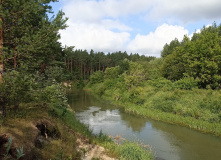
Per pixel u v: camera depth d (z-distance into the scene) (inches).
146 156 370.3
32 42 257.9
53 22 274.5
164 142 517.7
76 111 935.7
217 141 527.5
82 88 2583.7
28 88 232.2
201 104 747.4
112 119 777.6
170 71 1341.0
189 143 511.5
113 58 3575.3
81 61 3043.8
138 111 904.3
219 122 640.4
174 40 1904.5
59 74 627.2
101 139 446.6
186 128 650.2
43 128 301.9
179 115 767.1
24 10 257.3
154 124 702.5
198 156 430.3
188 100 810.8
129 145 394.6
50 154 247.6
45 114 361.1
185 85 971.3
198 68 984.3
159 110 866.8
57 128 339.0
